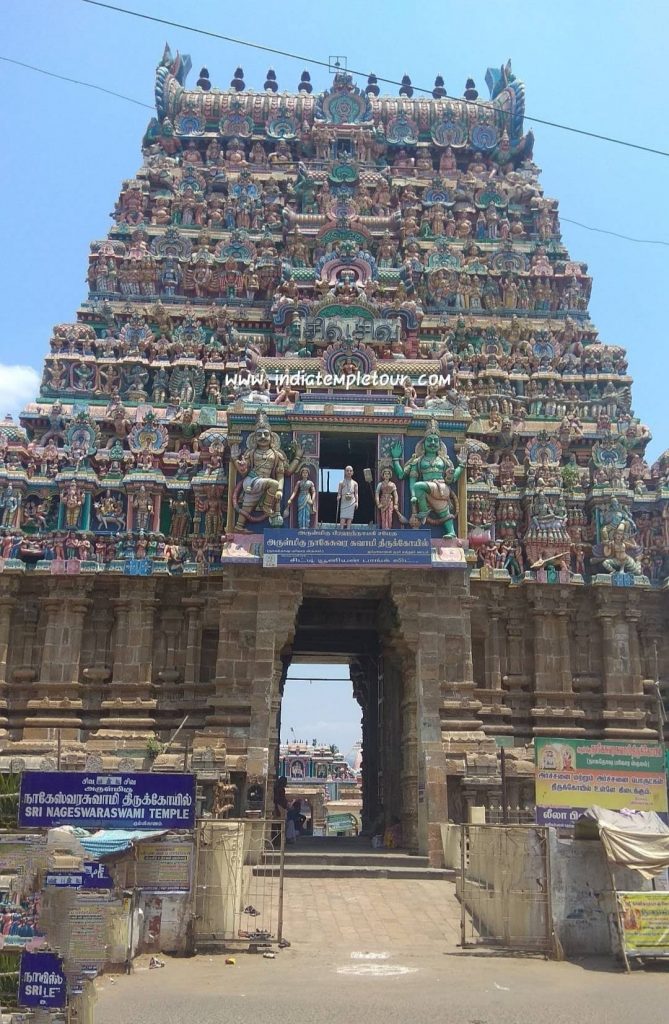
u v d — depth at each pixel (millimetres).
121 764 35000
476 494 41812
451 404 40000
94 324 49062
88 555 39938
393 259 51906
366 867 30594
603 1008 15125
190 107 58562
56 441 42969
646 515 43219
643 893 19031
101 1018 14289
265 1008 14953
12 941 12273
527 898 20266
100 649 39875
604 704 40188
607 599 40656
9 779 18609
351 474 37344
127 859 19828
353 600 43719
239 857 21281
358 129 57688
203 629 39594
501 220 54688
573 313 51000
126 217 53219
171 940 19641
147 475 40750
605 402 46906
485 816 32375
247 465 37375
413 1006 15164
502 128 59781
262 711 34688
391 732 40656
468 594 36656
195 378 46250
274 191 54969
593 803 21047
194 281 50406
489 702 39656
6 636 39344
